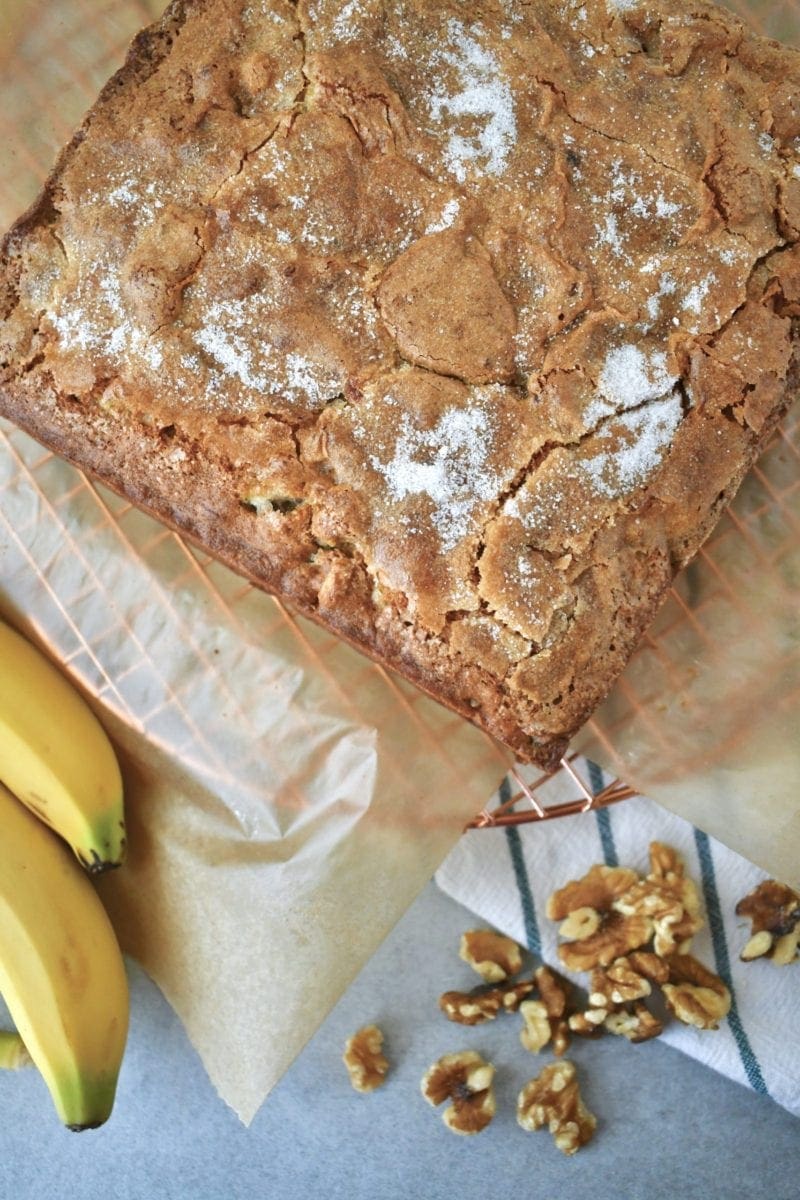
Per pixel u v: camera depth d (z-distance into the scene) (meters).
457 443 0.54
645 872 0.65
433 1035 0.64
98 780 0.59
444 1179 0.63
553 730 0.55
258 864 0.59
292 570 0.56
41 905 0.58
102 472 0.58
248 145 0.55
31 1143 0.64
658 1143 0.63
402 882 0.59
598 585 0.55
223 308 0.55
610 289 0.55
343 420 0.55
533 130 0.56
